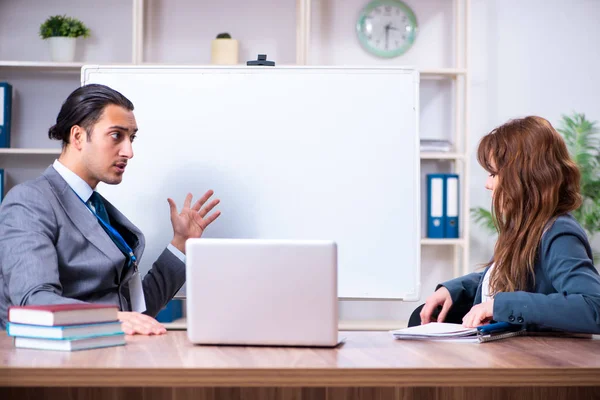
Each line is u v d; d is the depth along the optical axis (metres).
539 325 1.76
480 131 4.17
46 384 1.25
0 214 1.96
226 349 1.46
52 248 1.91
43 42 4.05
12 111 4.04
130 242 2.29
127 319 1.72
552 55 4.18
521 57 4.18
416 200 2.77
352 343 1.55
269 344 1.49
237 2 4.08
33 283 1.80
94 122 2.14
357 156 2.78
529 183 1.86
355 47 4.12
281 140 2.78
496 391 1.59
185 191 2.77
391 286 2.77
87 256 2.06
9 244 1.89
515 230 1.87
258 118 2.78
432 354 1.40
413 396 1.58
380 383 1.25
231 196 2.78
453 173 4.04
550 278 1.76
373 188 2.77
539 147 1.87
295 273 1.47
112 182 2.19
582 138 3.96
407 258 2.77
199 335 1.49
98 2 4.04
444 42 4.14
